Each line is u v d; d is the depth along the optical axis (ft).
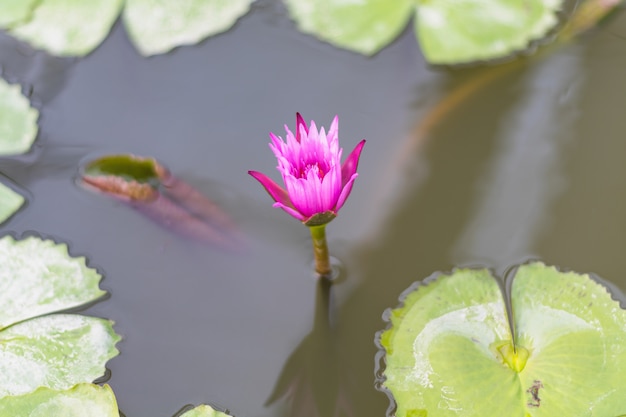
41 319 5.95
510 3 6.51
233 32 6.60
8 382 5.83
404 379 5.80
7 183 6.24
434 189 6.21
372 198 6.20
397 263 6.06
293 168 5.78
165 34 6.56
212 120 6.40
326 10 6.56
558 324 5.85
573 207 6.15
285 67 6.51
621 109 6.34
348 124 6.35
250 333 5.96
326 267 6.01
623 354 5.78
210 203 6.19
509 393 5.75
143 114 6.42
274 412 5.82
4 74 6.51
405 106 6.40
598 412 5.70
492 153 6.28
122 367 5.90
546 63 6.45
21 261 6.06
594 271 5.99
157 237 6.15
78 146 6.34
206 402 5.84
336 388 5.85
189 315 5.99
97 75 6.52
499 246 6.07
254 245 6.12
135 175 6.22
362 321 5.96
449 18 6.49
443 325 5.87
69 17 6.61
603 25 6.50
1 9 6.63
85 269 6.06
